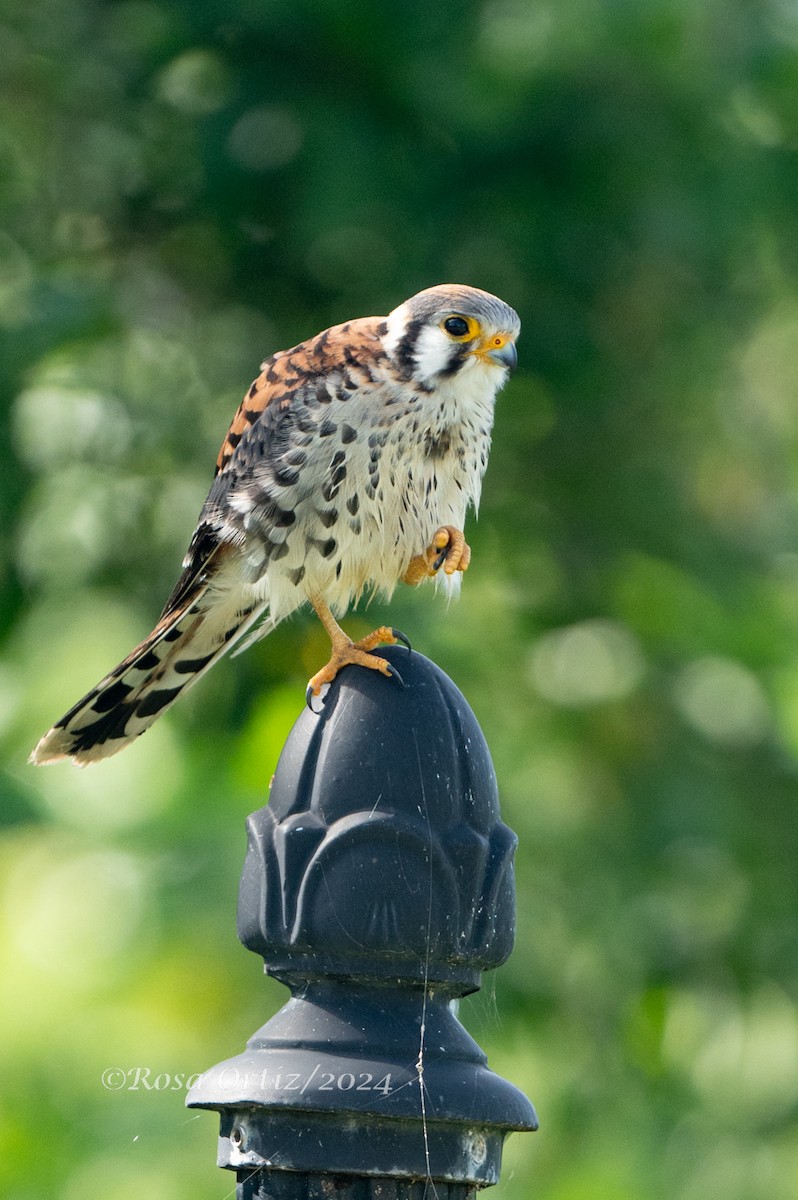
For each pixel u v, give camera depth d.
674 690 12.50
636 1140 12.28
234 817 10.64
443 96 10.86
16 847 11.20
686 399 12.87
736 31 11.43
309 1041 4.13
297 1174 4.14
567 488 12.88
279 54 11.24
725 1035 12.83
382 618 11.23
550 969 12.23
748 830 12.40
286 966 4.25
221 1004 10.71
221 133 11.25
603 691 12.58
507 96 10.88
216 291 12.59
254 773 10.69
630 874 12.27
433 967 4.23
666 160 11.24
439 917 4.20
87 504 11.98
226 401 12.34
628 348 12.45
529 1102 4.29
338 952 4.19
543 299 11.92
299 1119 4.09
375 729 4.31
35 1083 10.38
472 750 4.38
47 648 12.16
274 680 11.38
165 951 10.66
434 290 6.92
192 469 12.20
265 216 11.71
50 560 12.02
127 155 12.14
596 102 11.01
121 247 12.58
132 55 11.75
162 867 10.63
